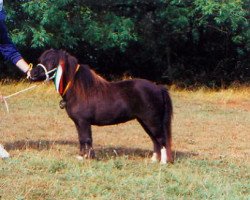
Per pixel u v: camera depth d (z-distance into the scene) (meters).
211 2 20.69
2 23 9.67
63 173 8.92
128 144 11.89
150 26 23.44
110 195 7.84
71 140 11.98
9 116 14.74
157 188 8.27
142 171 9.26
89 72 9.77
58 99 18.17
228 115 16.81
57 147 10.99
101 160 9.94
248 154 11.37
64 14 19.88
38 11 19.34
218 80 24.41
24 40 20.09
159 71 24.70
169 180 8.80
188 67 24.78
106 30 20.69
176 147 11.81
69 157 9.98
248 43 22.89
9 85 19.98
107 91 9.73
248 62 24.52
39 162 9.30
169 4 22.05
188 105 18.59
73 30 20.48
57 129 13.31
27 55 22.81
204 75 24.31
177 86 23.17
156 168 9.49
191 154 11.07
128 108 9.73
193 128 14.27
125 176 8.93
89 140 9.74
